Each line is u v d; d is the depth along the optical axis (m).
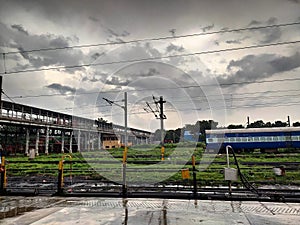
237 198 6.28
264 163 14.19
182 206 5.72
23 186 8.82
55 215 5.09
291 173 10.95
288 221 4.58
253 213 5.11
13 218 4.90
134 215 5.02
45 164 17.14
